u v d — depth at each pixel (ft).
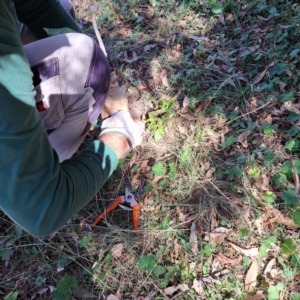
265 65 6.64
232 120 6.00
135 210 5.48
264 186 5.31
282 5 7.32
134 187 5.80
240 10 7.78
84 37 4.33
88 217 5.67
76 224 5.58
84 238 5.20
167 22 7.97
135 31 8.23
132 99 6.86
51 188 2.66
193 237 5.12
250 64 6.73
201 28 7.75
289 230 4.90
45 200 2.62
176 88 6.82
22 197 2.51
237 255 4.88
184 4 8.25
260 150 5.62
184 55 7.33
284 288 4.48
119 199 5.64
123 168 5.98
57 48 4.06
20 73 2.43
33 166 2.51
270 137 5.72
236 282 4.65
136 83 7.09
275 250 4.78
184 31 7.80
